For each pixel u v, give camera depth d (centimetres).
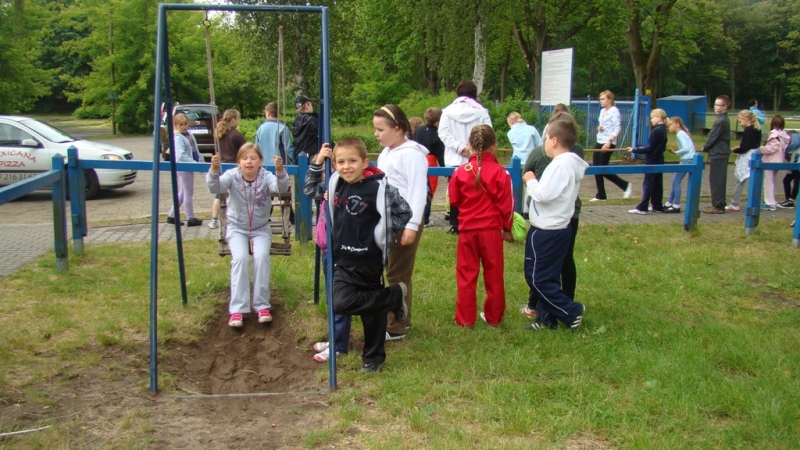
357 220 424
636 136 2036
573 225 547
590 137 2231
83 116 5178
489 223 516
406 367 451
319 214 492
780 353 471
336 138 1934
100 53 3600
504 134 1981
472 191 514
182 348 505
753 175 882
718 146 1050
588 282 658
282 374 480
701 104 3231
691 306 604
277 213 1002
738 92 7531
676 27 2720
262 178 545
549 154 511
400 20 3291
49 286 604
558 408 388
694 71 7125
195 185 1459
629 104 2161
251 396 423
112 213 1112
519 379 433
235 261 536
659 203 1064
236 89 3962
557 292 511
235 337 535
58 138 1308
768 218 1030
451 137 812
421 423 368
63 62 6019
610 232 888
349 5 1695
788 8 6481
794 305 612
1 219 1064
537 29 2939
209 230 887
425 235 843
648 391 411
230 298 576
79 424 373
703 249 797
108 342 482
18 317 523
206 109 2120
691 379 427
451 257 737
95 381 430
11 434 353
